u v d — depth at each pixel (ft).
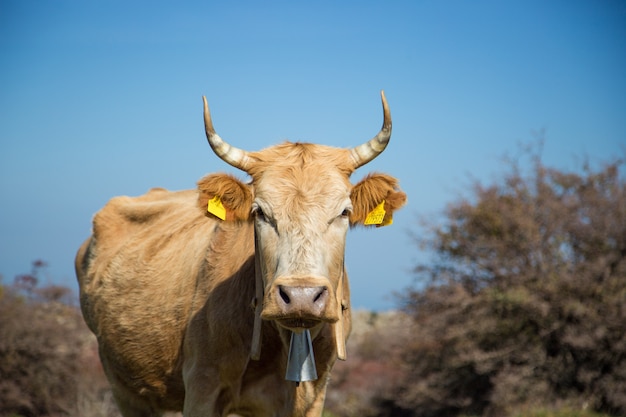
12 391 85.66
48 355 88.63
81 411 86.84
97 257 33.60
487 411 79.15
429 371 85.10
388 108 22.90
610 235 78.43
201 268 25.85
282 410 23.71
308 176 21.66
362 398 96.43
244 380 23.75
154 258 29.55
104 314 30.96
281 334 22.84
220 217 22.61
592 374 73.72
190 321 24.97
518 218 79.25
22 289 94.84
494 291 77.82
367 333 116.98
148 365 28.53
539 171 82.74
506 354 77.00
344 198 21.61
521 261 80.43
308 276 19.75
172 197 34.99
